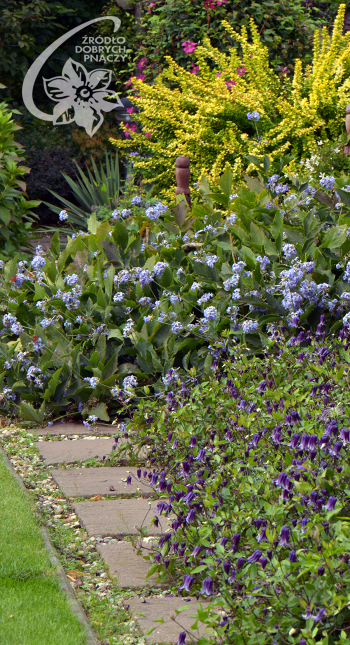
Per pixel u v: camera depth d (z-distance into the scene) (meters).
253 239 5.29
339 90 8.52
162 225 5.97
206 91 8.89
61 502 3.78
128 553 3.21
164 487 3.00
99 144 14.95
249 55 9.59
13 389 5.14
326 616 2.16
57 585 2.89
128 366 5.05
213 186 8.02
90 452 4.47
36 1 14.65
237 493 2.79
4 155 7.67
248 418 3.07
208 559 2.40
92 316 5.35
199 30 10.20
